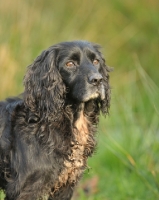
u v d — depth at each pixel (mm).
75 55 8453
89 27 18594
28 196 8211
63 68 8445
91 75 8266
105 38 19891
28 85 8547
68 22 18000
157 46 22062
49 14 17578
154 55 21797
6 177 8477
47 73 8422
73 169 8570
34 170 8156
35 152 8195
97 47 9125
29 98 8438
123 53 20875
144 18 22766
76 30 17406
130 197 10352
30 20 14672
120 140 12570
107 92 8977
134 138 12164
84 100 8289
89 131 8773
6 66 13609
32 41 14664
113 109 14297
